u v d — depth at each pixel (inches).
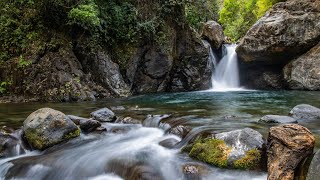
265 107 384.8
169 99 502.0
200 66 708.7
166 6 668.1
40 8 525.7
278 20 650.2
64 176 218.5
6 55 505.7
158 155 224.8
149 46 637.3
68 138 262.7
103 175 214.7
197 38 709.9
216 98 511.8
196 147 214.4
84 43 545.0
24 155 250.7
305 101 445.1
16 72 492.4
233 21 1176.2
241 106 399.2
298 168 163.8
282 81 689.6
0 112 369.7
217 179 185.8
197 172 193.5
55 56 508.4
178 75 697.6
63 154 241.0
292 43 639.1
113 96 541.3
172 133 262.5
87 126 282.8
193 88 700.7
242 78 761.0
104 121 313.3
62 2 518.3
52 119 260.2
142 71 637.3
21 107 411.8
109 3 589.0
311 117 282.0
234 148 198.7
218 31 789.2
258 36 666.2
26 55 501.4
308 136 169.2
